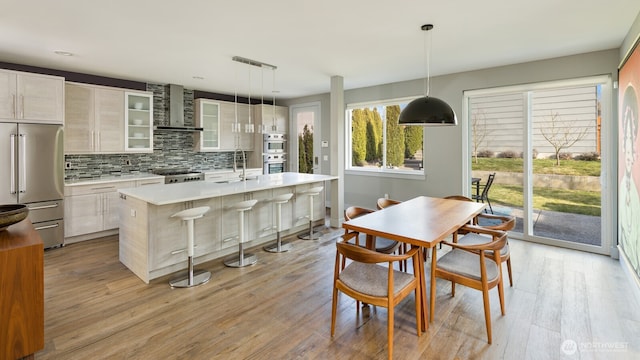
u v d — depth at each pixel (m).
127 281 3.27
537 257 3.91
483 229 2.83
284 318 2.60
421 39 3.40
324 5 2.61
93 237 4.70
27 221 2.56
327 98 6.70
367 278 2.32
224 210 3.90
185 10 2.69
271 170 7.23
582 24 3.01
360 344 2.25
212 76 5.12
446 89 5.01
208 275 3.41
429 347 2.21
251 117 7.17
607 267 3.57
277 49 3.74
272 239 4.62
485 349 2.19
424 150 5.35
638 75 2.72
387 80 5.44
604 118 3.83
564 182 4.79
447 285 3.20
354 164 6.60
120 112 5.08
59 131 4.19
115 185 4.82
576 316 2.59
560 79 4.05
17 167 3.88
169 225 3.38
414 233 2.46
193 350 2.19
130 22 2.93
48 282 3.24
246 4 2.58
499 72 4.51
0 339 1.98
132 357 2.11
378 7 2.65
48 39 3.36
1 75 3.75
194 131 6.21
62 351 2.17
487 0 2.53
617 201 3.75
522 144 4.73
